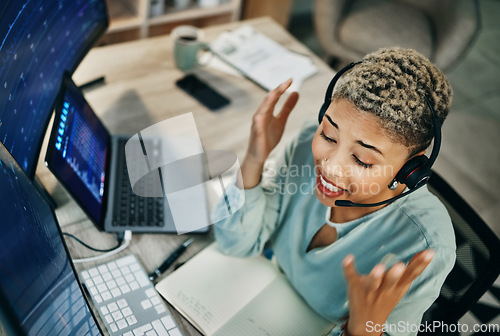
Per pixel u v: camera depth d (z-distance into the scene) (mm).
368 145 650
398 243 823
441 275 785
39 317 460
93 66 1362
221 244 962
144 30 2100
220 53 1515
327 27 2314
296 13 3275
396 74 627
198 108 1314
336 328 859
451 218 932
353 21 2334
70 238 934
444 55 2193
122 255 927
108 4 2080
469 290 884
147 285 870
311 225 930
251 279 937
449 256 802
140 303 839
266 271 964
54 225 716
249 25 1712
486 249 881
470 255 895
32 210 622
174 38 1372
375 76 629
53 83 1025
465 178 2422
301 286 923
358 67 671
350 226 866
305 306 921
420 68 638
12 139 805
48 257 586
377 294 670
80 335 578
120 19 2020
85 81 1301
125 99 1285
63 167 808
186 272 914
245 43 1580
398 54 660
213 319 850
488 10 4035
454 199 943
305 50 1664
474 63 3322
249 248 969
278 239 998
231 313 866
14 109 815
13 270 433
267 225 1012
